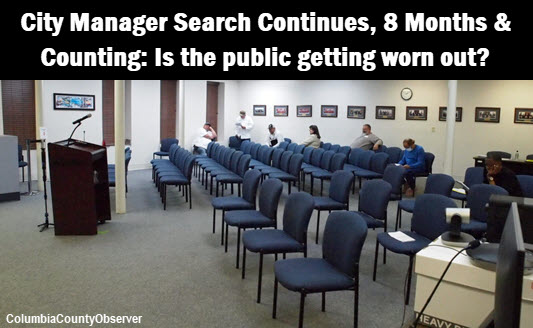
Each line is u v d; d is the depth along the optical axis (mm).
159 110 9883
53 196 4566
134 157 9508
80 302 3102
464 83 8883
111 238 4605
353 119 10086
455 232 2305
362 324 2873
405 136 9539
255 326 2811
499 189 3902
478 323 1802
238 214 3977
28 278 3502
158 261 3961
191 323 2836
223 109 11320
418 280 1944
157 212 5793
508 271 993
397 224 5074
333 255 2783
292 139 10922
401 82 9453
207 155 8828
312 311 3041
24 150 7789
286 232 3455
